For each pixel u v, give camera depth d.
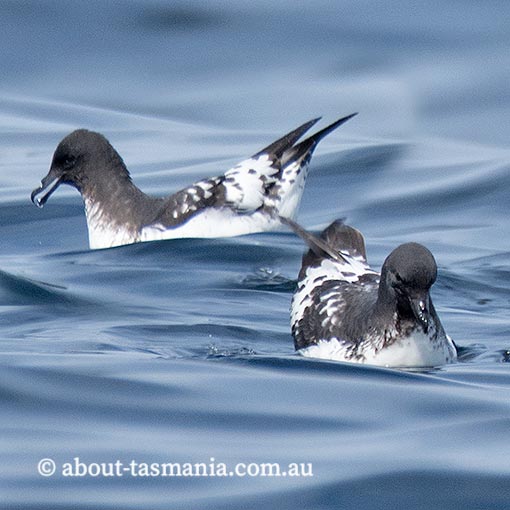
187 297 15.10
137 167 22.36
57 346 12.56
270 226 18.45
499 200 20.30
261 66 26.78
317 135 18.88
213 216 18.12
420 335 11.98
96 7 28.83
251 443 9.85
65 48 27.61
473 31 27.67
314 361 12.13
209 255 17.12
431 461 9.45
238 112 25.14
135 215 18.36
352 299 12.75
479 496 8.92
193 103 25.62
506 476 9.18
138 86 26.34
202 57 27.19
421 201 20.42
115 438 9.94
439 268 16.19
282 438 9.95
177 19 28.50
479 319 14.14
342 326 12.56
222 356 12.30
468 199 20.42
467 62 26.48
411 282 11.75
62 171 18.92
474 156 22.58
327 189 21.25
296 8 28.83
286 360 12.12
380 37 27.58
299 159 18.72
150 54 27.38
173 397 10.81
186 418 10.37
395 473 9.25
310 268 13.55
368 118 24.58
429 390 11.07
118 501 8.89
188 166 22.36
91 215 18.75
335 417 10.41
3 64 27.16
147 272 16.23
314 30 27.89
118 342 12.87
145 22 28.39
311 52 27.17
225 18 28.45
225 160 22.66
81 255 17.59
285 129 24.38
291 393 10.97
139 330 13.48
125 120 25.02
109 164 18.70
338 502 8.87
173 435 10.01
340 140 23.48
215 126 24.67
